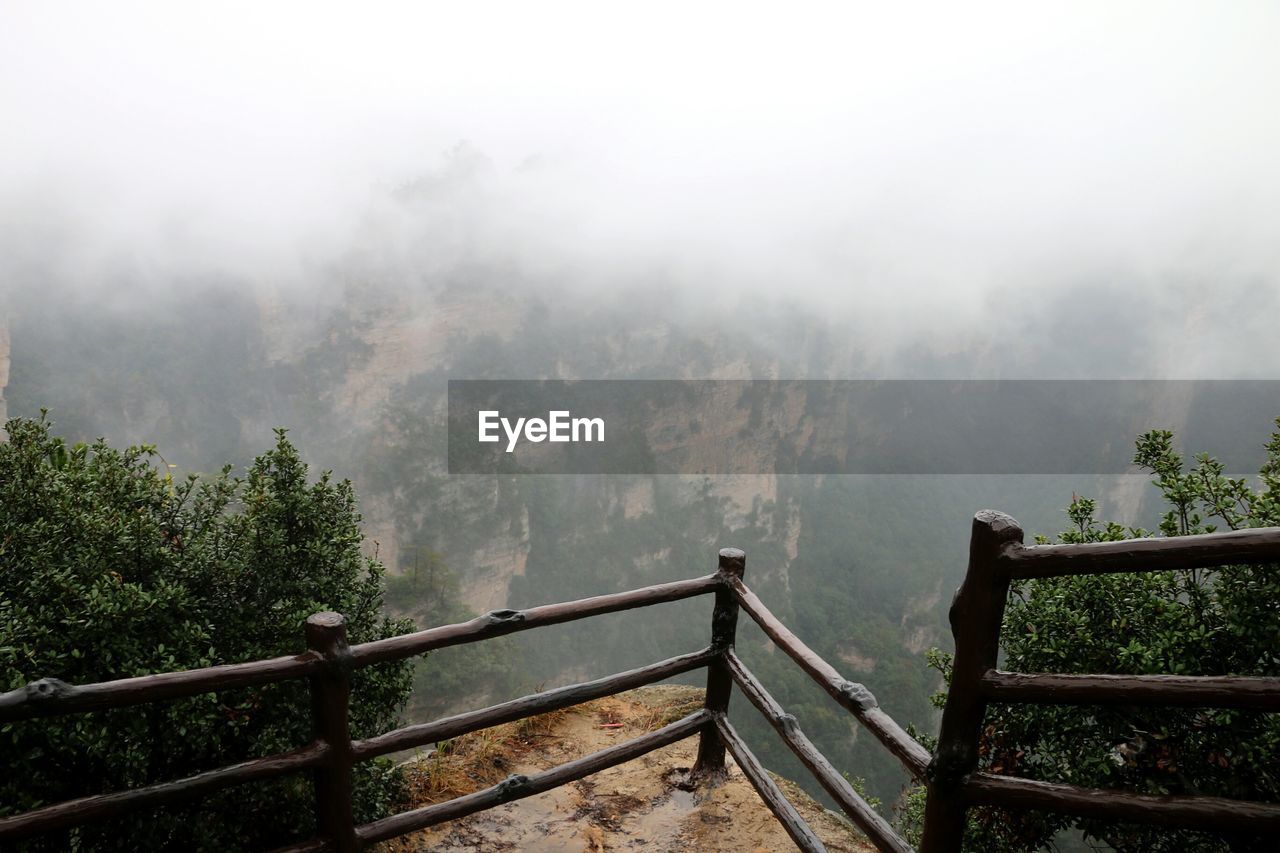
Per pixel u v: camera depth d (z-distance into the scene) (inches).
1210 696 58.5
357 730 115.9
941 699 124.0
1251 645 90.2
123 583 99.0
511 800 99.8
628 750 110.2
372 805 116.4
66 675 91.0
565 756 141.4
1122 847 102.0
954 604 69.2
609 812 122.3
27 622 87.4
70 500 100.3
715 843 115.1
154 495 111.7
